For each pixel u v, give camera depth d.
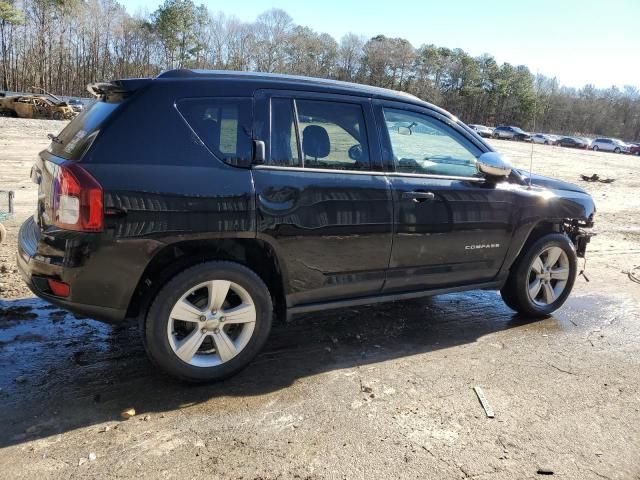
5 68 74.19
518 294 4.68
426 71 105.88
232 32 92.62
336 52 102.75
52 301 2.99
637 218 11.21
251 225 3.18
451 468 2.68
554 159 33.84
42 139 19.97
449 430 3.01
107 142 2.91
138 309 3.25
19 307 4.29
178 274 3.08
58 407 3.00
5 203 5.16
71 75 82.19
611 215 11.47
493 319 4.82
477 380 3.62
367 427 2.99
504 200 4.28
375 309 4.89
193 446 2.73
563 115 96.44
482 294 5.55
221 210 3.07
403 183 3.77
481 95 105.56
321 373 3.59
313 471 2.59
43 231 2.99
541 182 4.78
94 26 83.06
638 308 5.34
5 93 34.97
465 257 4.19
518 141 64.81
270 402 3.19
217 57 91.50
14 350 3.62
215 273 3.16
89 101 3.53
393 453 2.77
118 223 2.85
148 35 85.44
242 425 2.94
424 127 4.00
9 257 5.46
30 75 75.81
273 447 2.76
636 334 4.64
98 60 84.81
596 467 2.76
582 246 5.10
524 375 3.74
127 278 2.95
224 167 3.13
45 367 3.42
